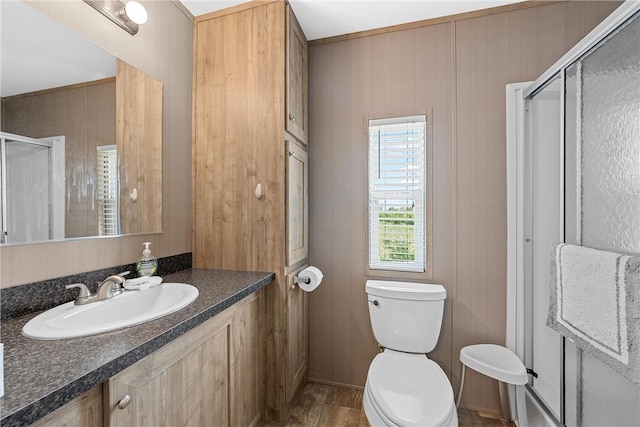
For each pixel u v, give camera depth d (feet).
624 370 3.09
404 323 5.34
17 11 3.15
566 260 3.99
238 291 4.07
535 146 5.27
